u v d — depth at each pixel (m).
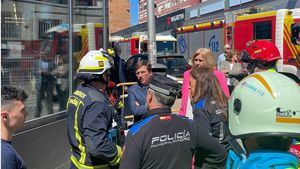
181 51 22.36
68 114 3.50
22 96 2.72
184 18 25.44
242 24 15.84
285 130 1.70
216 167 2.89
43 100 5.61
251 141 1.83
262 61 4.38
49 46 5.87
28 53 5.27
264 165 1.75
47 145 5.51
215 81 4.09
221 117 3.80
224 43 17.31
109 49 7.91
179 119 2.79
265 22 14.45
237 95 1.83
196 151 2.89
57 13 6.14
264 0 17.28
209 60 4.96
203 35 19.72
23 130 4.90
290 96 1.72
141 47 21.08
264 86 1.76
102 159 3.33
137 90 5.33
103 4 8.09
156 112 2.77
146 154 2.69
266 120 1.72
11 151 2.58
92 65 3.45
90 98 3.37
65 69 6.35
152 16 9.51
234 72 6.45
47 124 5.54
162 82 2.77
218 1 21.03
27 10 5.27
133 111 5.20
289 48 13.51
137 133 2.71
